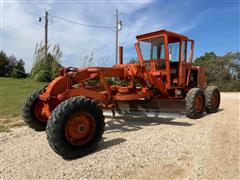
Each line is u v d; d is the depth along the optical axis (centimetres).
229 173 271
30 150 345
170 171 278
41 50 1511
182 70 593
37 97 425
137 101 531
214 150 340
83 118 325
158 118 561
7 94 895
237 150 339
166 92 555
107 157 317
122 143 370
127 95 456
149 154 326
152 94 517
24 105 422
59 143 299
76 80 387
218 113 636
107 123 504
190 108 533
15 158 317
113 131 441
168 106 508
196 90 546
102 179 261
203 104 567
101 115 344
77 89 367
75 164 298
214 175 267
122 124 497
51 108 357
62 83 366
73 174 272
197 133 427
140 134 420
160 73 549
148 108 525
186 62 609
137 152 333
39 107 429
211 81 2152
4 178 265
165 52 547
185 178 262
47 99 348
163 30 540
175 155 323
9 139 394
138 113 528
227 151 336
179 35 572
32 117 421
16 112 590
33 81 1485
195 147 353
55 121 299
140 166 291
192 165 293
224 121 529
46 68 1462
